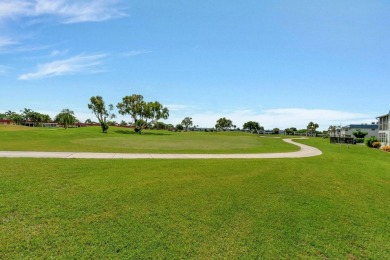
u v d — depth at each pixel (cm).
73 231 515
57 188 750
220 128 13788
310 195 823
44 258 426
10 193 680
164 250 469
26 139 2894
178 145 2520
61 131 4831
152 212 624
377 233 579
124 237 504
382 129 4256
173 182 883
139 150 1880
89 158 1305
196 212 638
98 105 5997
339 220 638
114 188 781
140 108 7088
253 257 464
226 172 1081
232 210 662
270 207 696
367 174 1192
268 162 1401
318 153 2139
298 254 481
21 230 507
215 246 492
